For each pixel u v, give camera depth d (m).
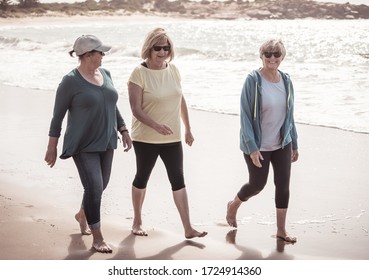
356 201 14.00
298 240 11.68
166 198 14.49
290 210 13.51
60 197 14.45
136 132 11.81
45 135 21.73
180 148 11.80
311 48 80.00
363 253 10.93
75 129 10.75
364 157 18.06
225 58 53.56
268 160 11.67
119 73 42.25
